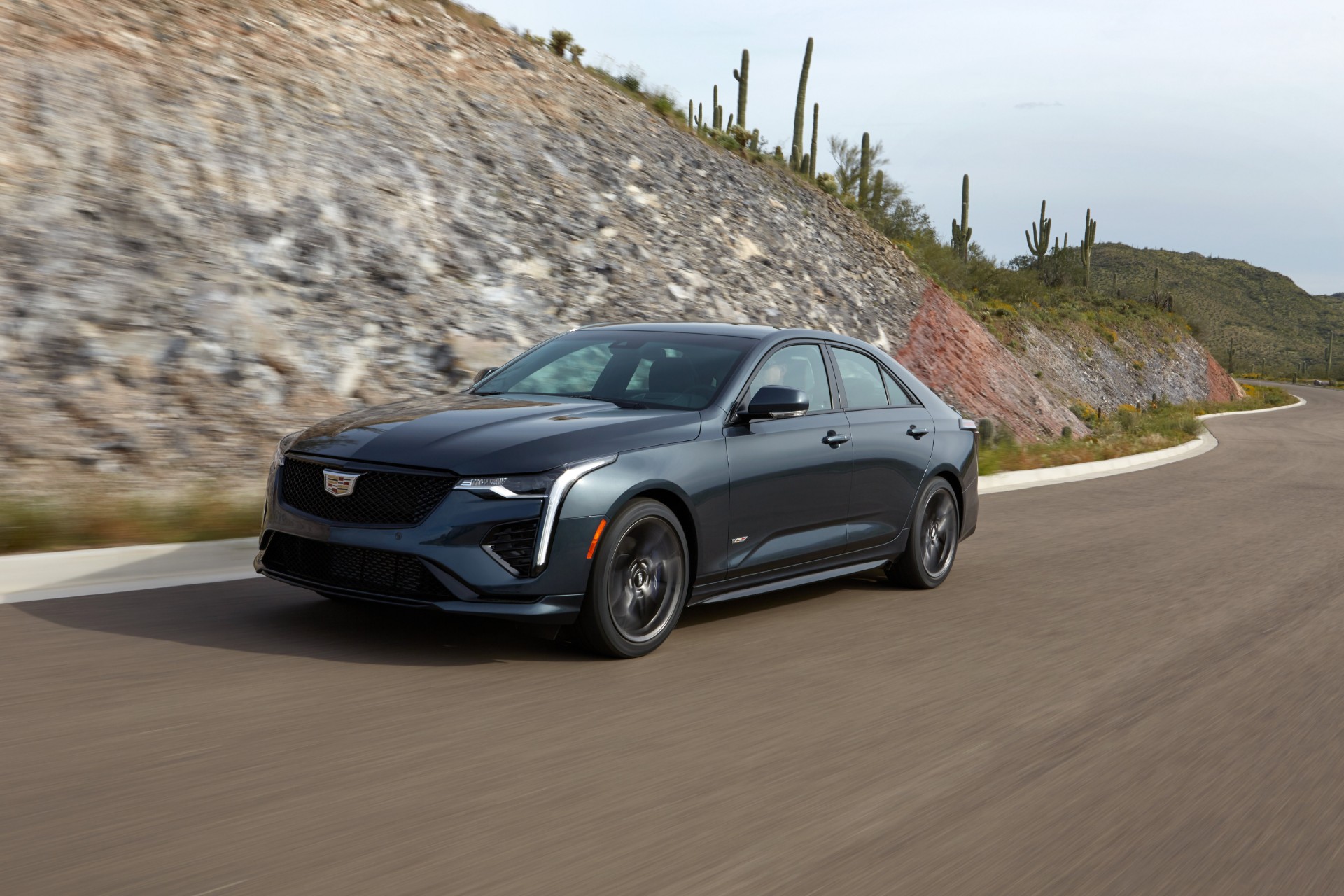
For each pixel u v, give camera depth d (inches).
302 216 539.8
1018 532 422.0
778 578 246.1
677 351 249.1
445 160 673.6
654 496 213.2
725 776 151.9
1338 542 421.4
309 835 124.7
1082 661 226.7
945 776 156.2
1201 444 1159.0
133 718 160.9
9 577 235.1
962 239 2113.7
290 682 181.9
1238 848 135.6
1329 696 207.6
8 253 415.2
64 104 498.6
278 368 442.6
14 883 109.4
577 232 708.0
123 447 355.9
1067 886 122.6
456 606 191.2
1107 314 2423.7
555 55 1046.4
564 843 126.8
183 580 252.5
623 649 207.5
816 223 1088.2
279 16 705.0
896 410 287.9
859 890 118.6
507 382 251.4
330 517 200.4
